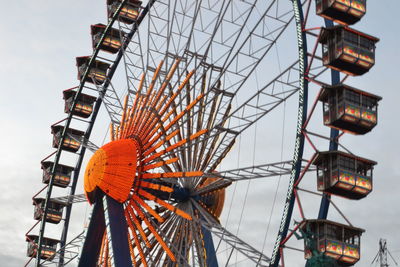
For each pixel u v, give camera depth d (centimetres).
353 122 4047
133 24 5650
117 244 4259
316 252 3234
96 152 4562
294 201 3862
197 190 4647
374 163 4006
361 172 3972
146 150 4538
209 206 4716
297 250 3756
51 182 5584
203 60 4731
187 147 4541
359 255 3828
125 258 4244
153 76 4703
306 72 4047
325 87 4047
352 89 4050
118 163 4456
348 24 4238
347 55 4097
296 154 3919
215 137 4622
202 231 4606
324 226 3781
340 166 3900
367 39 4197
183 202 4684
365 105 4084
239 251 4078
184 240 4544
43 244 6462
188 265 4281
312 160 3944
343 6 4112
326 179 3950
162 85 4647
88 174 4531
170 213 4628
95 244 4559
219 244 4197
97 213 4494
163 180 4541
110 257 4222
